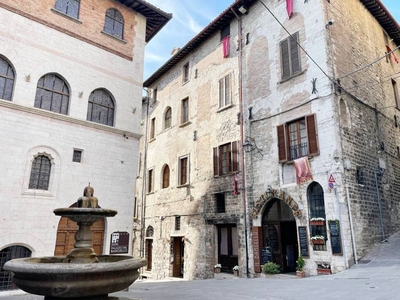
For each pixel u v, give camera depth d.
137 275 5.00
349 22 15.34
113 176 13.04
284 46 15.09
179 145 20.91
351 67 14.47
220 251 16.70
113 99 13.88
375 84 16.19
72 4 13.37
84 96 12.85
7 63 11.29
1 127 10.60
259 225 14.38
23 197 10.65
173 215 19.95
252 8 17.47
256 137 15.56
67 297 4.38
